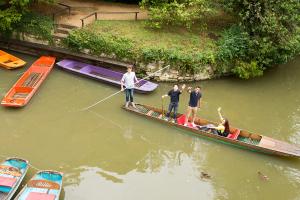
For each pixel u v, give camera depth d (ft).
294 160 45.57
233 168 44.27
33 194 35.68
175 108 49.90
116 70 61.62
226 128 47.11
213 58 59.00
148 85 57.06
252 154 46.26
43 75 57.67
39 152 44.47
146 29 64.95
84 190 39.58
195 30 65.92
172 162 44.86
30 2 67.72
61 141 46.62
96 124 50.08
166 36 63.10
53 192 36.70
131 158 45.03
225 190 41.04
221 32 64.18
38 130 48.11
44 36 64.39
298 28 61.98
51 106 52.70
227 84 61.21
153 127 50.19
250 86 61.52
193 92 47.44
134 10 73.61
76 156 44.45
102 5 75.46
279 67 68.80
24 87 53.52
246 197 40.27
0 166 38.96
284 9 59.31
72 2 75.97
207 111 54.44
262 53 59.72
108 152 45.65
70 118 50.75
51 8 71.41
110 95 55.98
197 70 59.16
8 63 60.64
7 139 46.14
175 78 59.41
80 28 63.57
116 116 51.67
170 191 40.40
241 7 60.23
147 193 39.91
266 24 57.77
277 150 44.75
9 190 36.45
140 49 59.21
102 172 42.39
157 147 47.19
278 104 57.62
